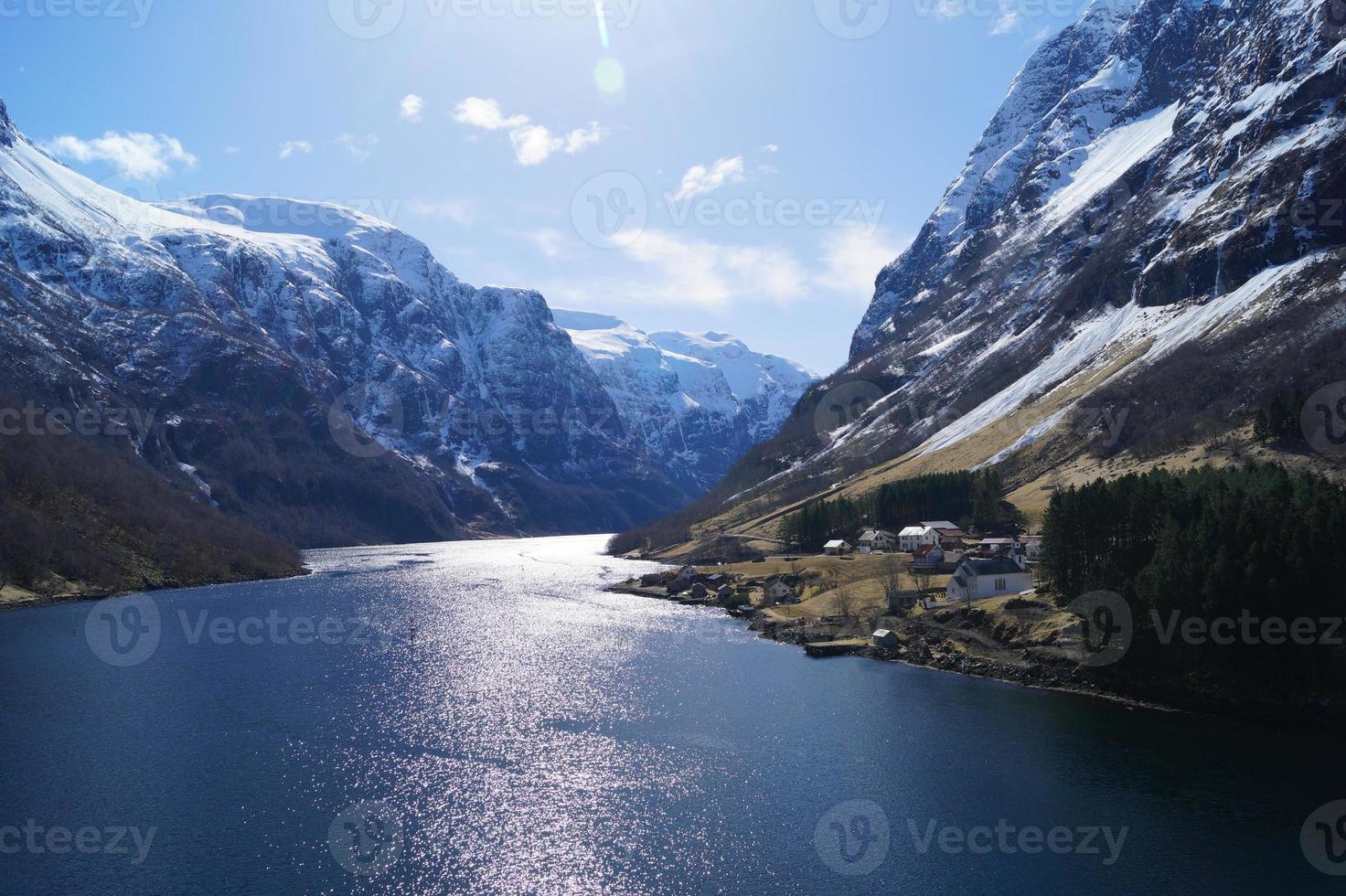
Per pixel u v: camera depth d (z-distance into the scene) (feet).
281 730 320.29
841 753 291.17
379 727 323.78
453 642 494.59
